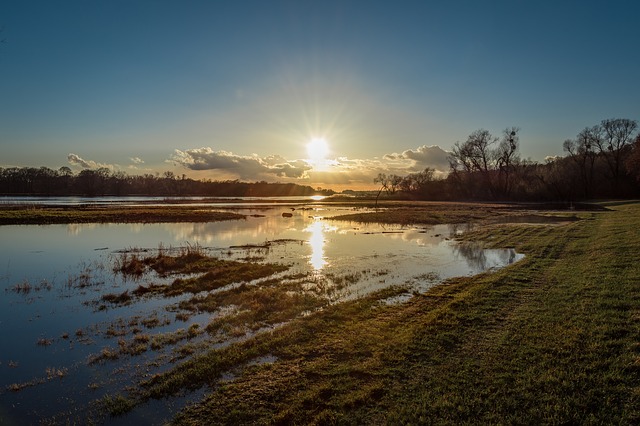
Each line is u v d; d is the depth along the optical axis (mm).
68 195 150250
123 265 19078
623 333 8336
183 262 19828
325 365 8031
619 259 15320
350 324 10445
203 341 9758
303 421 6211
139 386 7578
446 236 30438
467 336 8969
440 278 15914
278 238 30453
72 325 11102
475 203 79062
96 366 8477
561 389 6465
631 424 5500
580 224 30969
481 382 6887
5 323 11266
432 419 5926
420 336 9125
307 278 16297
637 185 68188
